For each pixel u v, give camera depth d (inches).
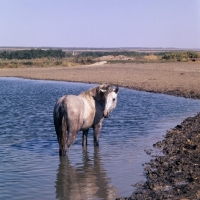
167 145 472.7
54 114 414.3
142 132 560.1
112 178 354.9
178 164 378.3
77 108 410.9
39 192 322.7
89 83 1460.4
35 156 432.8
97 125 454.9
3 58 3540.8
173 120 655.8
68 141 410.6
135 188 327.0
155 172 362.0
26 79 1721.2
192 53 2711.6
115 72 1815.9
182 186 313.9
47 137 530.9
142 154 437.7
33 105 857.5
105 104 438.6
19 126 605.6
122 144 487.2
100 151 452.8
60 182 345.7
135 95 1043.9
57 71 2032.5
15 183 343.6
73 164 400.8
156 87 1210.0
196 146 438.3
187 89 1129.4
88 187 333.4
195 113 730.2
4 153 445.4
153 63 2356.1
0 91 1195.3
